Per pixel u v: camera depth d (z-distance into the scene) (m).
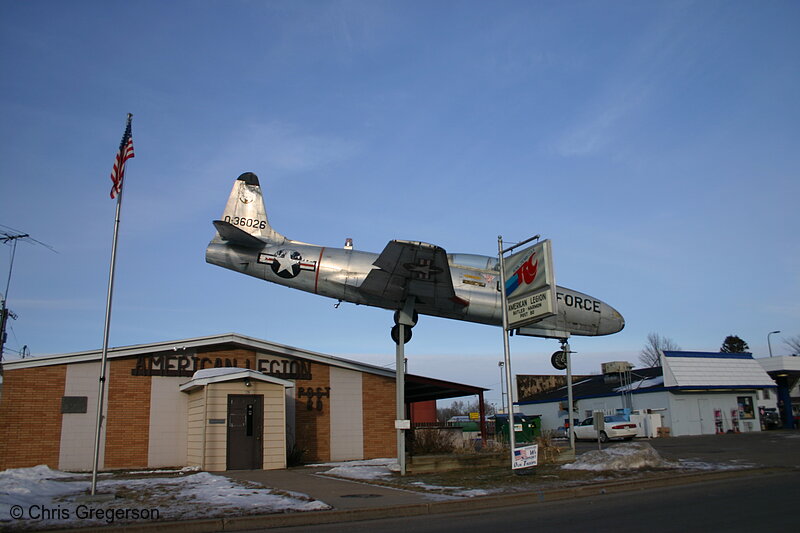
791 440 26.58
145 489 12.37
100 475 16.33
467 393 23.03
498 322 20.80
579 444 30.44
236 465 17.33
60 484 13.54
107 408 18.84
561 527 8.35
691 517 8.91
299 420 21.06
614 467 15.02
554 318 20.92
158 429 19.31
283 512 9.35
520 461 14.73
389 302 19.92
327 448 21.17
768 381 39.03
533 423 27.73
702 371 36.78
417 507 10.02
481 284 20.47
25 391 18.09
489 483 12.94
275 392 18.30
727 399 37.59
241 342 20.77
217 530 8.53
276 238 21.73
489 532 8.10
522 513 9.77
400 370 16.11
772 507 9.70
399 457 15.30
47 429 18.09
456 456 16.30
